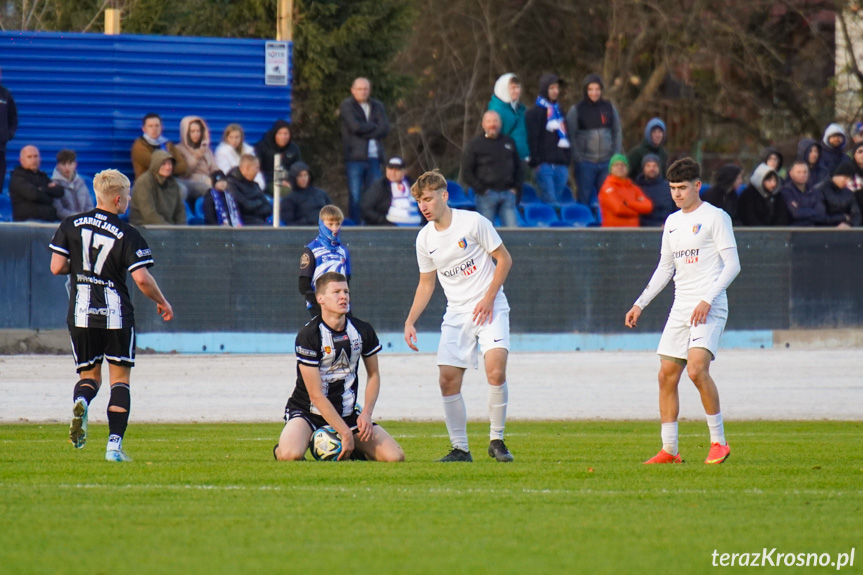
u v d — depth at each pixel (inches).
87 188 2455.7
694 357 1037.2
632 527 721.0
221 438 1323.8
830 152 2647.6
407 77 4082.2
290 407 1077.8
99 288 1011.3
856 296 2383.1
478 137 2429.9
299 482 893.2
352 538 681.0
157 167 2249.0
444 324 1086.4
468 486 882.8
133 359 1037.8
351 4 3907.5
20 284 2119.8
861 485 906.7
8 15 4097.0
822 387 1943.9
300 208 2373.3
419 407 1729.8
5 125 2362.2
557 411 1716.3
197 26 3981.3
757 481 925.8
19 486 861.8
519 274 2279.8
